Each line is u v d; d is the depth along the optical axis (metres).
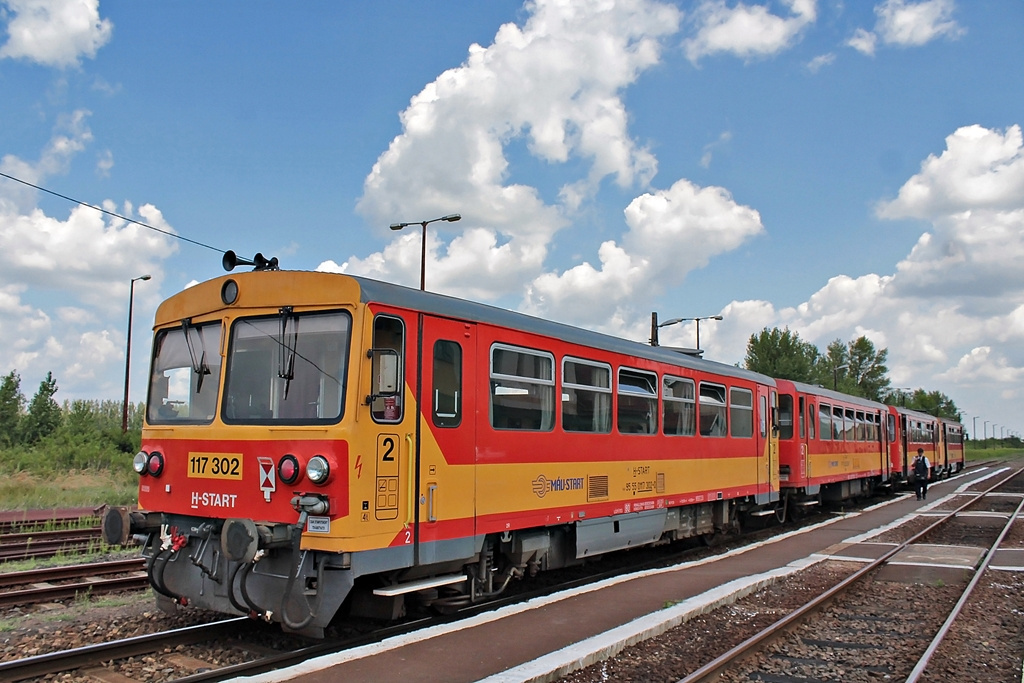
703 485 13.61
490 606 8.91
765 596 9.81
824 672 6.91
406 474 7.31
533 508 9.16
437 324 7.86
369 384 6.96
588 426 10.39
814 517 21.77
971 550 14.27
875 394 82.69
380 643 6.71
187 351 8.00
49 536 13.74
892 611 9.42
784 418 19.50
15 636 7.30
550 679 6.00
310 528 6.70
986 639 8.21
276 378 7.22
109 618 8.05
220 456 7.34
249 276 7.53
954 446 46.53
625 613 8.14
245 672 6.29
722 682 6.52
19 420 30.41
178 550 7.61
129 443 28.55
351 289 7.03
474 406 8.28
